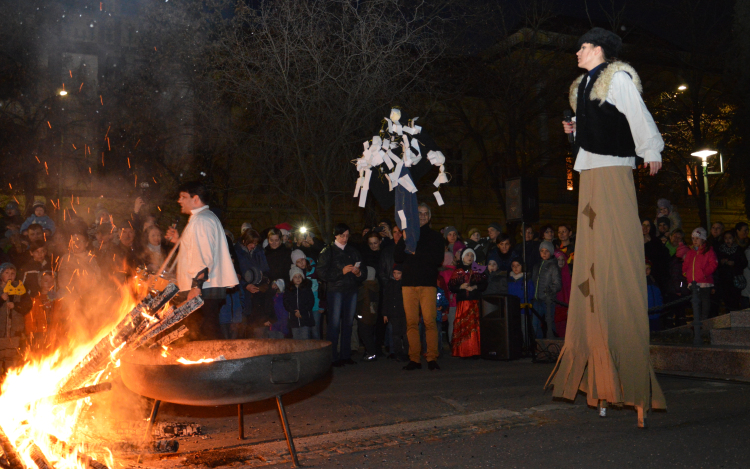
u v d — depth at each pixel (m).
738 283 9.80
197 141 16.92
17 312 6.27
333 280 7.73
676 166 26.08
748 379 5.30
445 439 3.68
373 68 13.46
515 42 21.62
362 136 14.10
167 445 3.18
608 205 3.82
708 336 6.84
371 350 8.18
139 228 7.01
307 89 13.52
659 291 8.92
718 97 25.17
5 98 16.69
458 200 26.11
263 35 13.59
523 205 8.35
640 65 24.62
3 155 16.38
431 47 14.33
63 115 17.12
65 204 17.23
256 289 7.81
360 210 18.17
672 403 4.41
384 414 4.45
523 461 3.13
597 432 3.65
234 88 14.66
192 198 4.89
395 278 7.85
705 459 3.03
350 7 13.13
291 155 14.84
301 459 3.34
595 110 3.82
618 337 3.77
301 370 3.13
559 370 4.31
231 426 4.17
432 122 22.61
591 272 3.93
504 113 22.47
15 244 7.95
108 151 17.36
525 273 8.28
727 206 32.53
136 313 2.87
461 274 8.33
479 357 8.16
